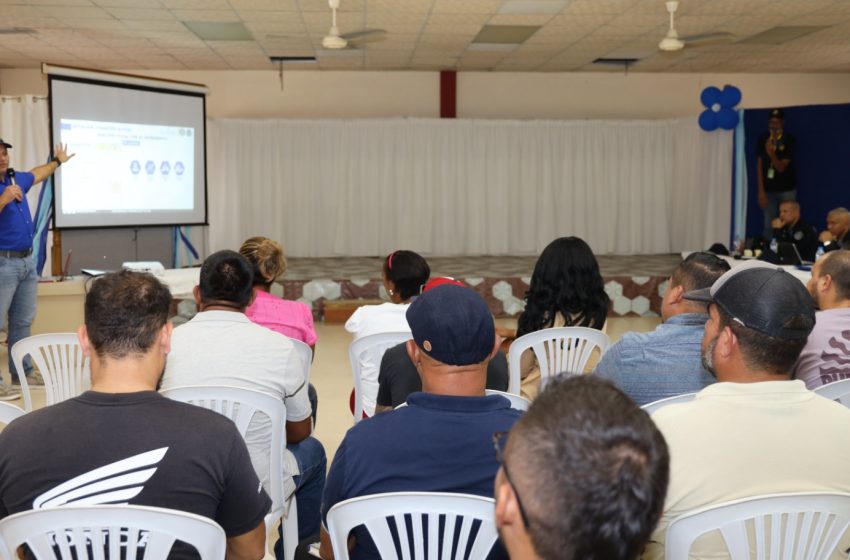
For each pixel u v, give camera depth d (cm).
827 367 211
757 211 935
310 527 252
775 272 136
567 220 1039
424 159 1017
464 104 1046
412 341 151
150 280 138
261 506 139
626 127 1029
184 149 750
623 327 719
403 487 132
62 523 119
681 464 126
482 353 139
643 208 1042
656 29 739
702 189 997
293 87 1023
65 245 665
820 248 572
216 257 223
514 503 69
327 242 1022
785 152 839
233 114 1019
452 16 678
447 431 131
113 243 700
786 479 124
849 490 126
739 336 133
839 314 214
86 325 133
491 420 133
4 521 118
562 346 288
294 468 230
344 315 724
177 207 753
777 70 1022
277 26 720
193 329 215
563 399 72
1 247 443
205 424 131
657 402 178
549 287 280
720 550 125
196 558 124
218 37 774
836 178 864
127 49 843
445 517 128
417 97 1038
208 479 129
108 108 674
